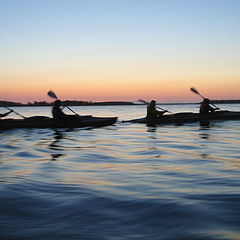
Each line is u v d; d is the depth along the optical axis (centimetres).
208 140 877
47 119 1295
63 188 385
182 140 883
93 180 427
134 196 351
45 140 907
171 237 245
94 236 248
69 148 746
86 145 799
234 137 944
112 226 269
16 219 285
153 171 483
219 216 287
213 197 344
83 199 341
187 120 1498
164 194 358
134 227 266
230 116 1614
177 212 299
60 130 1199
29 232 257
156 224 271
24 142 859
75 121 1313
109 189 381
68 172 479
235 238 240
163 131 1147
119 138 951
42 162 563
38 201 335
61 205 322
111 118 1454
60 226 269
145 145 792
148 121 1477
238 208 307
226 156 620
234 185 396
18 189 381
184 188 384
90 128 1286
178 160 579
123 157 617
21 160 584
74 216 292
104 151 698
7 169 500
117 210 307
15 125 1206
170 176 449
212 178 434
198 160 577
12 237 247
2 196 353
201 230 257
